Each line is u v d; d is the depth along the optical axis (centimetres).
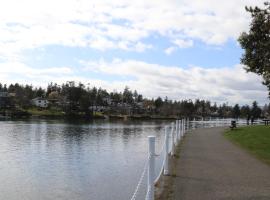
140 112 17088
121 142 4388
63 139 4878
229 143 2361
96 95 16150
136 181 1953
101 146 3956
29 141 4622
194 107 15062
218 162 1512
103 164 2638
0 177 2189
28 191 1842
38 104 16300
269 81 2359
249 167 1392
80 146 3994
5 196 1747
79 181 2028
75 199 1653
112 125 8800
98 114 14838
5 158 3080
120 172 2238
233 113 13688
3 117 12044
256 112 10794
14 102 15088
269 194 970
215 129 4128
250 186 1060
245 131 3170
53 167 2569
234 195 954
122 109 17200
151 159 741
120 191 1744
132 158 2897
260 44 2123
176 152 1812
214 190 1008
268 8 2167
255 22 2152
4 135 5497
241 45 2202
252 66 2192
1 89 17925
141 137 5147
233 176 1207
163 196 937
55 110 15112
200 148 2031
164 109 15788
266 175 1230
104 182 1958
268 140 2378
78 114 14175
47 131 6431
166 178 1162
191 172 1272
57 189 1861
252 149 2002
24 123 9025
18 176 2241
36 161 2902
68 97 14775
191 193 971
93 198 1647
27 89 17388
